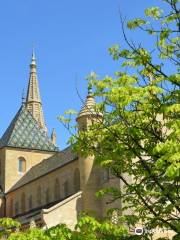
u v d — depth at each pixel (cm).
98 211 5125
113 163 1342
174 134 959
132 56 1316
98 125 1333
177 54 1323
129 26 1324
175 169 898
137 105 1216
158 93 1169
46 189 7025
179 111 1084
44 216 5178
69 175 6325
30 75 14012
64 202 5306
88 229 1108
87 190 5322
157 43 1309
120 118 1266
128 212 3006
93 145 1388
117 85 1251
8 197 8400
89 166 5388
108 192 1416
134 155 1297
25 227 5466
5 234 1166
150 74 1302
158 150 953
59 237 1069
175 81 1197
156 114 1230
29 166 8738
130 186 1323
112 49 1328
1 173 8788
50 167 7050
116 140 1293
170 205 1209
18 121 9156
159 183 1249
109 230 1127
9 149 8725
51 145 9106
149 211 1376
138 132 1230
